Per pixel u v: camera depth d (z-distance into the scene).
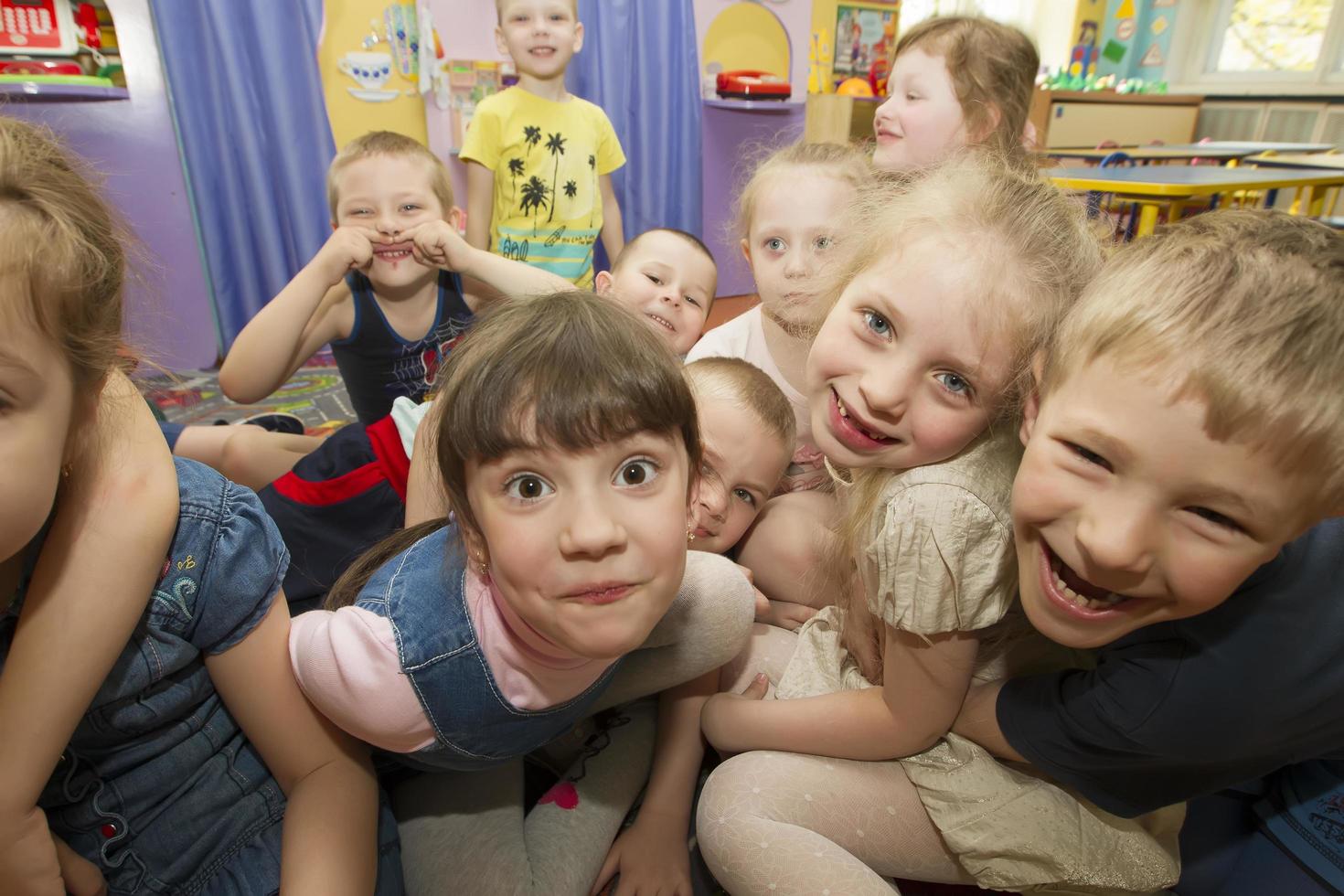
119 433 0.54
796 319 1.06
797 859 0.65
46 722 0.50
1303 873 0.69
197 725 0.63
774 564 1.04
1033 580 0.54
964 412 0.62
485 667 0.61
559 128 2.26
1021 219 0.63
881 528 0.66
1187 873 0.77
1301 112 4.66
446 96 2.70
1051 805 0.68
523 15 2.15
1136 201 2.55
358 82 2.60
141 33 2.31
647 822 0.79
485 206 2.25
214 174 2.45
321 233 2.60
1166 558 0.47
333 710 0.61
